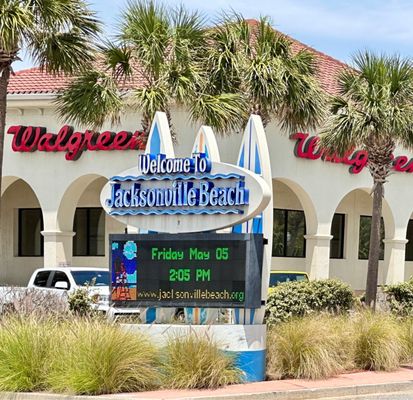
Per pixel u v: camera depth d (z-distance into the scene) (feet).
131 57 71.36
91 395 38.60
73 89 71.15
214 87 73.20
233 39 73.20
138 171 47.65
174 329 43.75
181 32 70.38
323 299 63.00
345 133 72.49
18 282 107.65
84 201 103.91
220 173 45.34
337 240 111.04
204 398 38.22
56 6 59.98
